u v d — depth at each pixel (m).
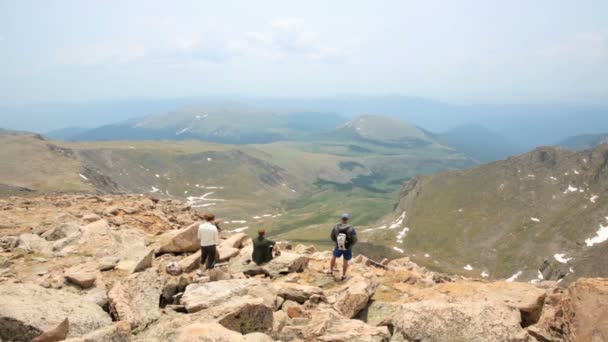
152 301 13.62
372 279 18.91
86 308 11.78
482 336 10.37
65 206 34.84
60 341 9.10
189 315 12.02
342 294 15.97
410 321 11.27
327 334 11.74
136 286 14.23
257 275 19.08
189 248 21.73
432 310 11.30
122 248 20.06
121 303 12.61
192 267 18.69
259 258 19.95
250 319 11.55
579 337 10.77
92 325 11.09
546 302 14.80
